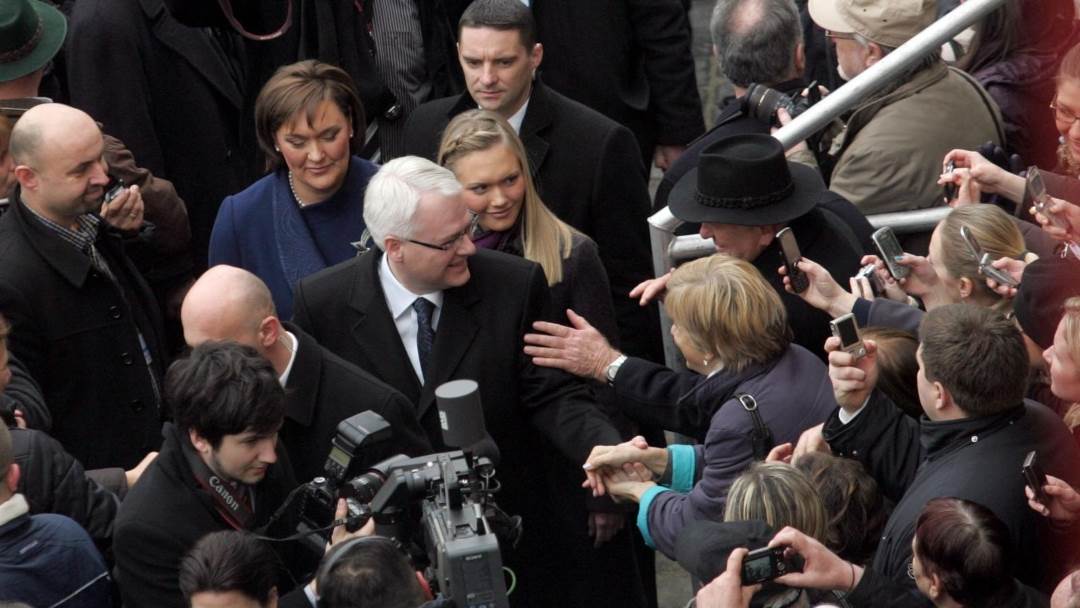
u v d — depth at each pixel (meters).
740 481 13.51
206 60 25.22
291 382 16.53
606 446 16.89
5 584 14.42
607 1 25.47
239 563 13.10
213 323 16.03
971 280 16.25
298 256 20.30
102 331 19.59
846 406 14.84
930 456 14.17
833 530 14.04
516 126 21.33
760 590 12.71
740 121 21.55
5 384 16.92
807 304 17.45
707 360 16.08
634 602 19.41
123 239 20.59
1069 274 15.16
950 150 19.22
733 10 22.42
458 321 17.80
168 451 15.03
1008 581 12.45
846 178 19.39
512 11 20.91
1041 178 16.91
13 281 18.98
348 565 12.85
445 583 13.21
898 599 12.81
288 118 19.55
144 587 14.92
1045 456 13.86
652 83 26.22
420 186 17.16
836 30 20.30
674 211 17.77
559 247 19.17
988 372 13.70
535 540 18.62
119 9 24.58
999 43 21.61
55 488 16.16
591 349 17.80
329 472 15.02
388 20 25.31
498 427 17.98
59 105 19.41
